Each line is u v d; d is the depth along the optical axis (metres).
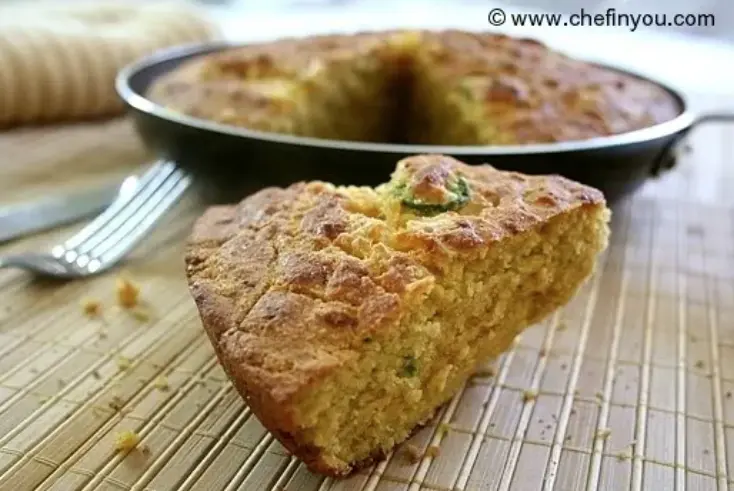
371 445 0.33
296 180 0.43
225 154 0.44
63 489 0.32
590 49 0.79
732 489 0.32
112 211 0.46
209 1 0.93
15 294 0.41
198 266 0.35
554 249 0.36
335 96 0.54
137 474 0.32
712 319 0.41
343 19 0.86
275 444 0.34
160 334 0.39
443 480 0.33
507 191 0.36
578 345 0.39
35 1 0.76
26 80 0.58
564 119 0.48
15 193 0.50
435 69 0.53
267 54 0.54
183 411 0.35
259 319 0.31
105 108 0.62
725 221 0.50
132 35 0.64
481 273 0.34
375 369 0.32
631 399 0.36
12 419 0.34
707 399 0.36
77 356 0.38
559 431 0.35
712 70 0.77
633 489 0.32
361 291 0.32
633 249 0.46
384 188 0.37
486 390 0.36
